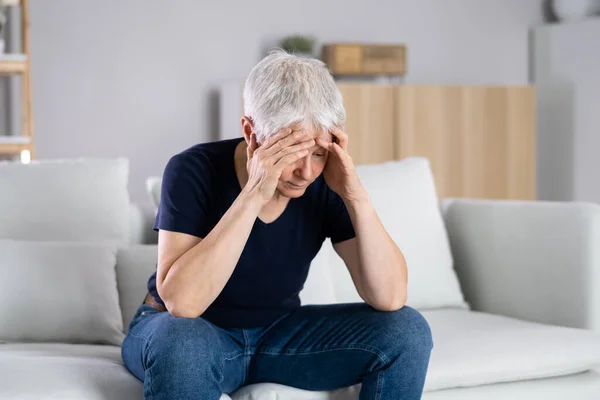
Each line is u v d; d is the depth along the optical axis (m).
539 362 2.28
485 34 6.55
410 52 6.38
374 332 1.93
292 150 1.82
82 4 5.64
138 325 1.96
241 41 5.98
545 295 2.76
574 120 6.32
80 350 2.31
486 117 6.02
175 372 1.75
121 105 5.75
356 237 2.00
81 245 2.57
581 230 2.66
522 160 6.11
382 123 5.80
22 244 2.53
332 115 1.83
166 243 1.92
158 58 5.82
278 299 2.04
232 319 2.03
